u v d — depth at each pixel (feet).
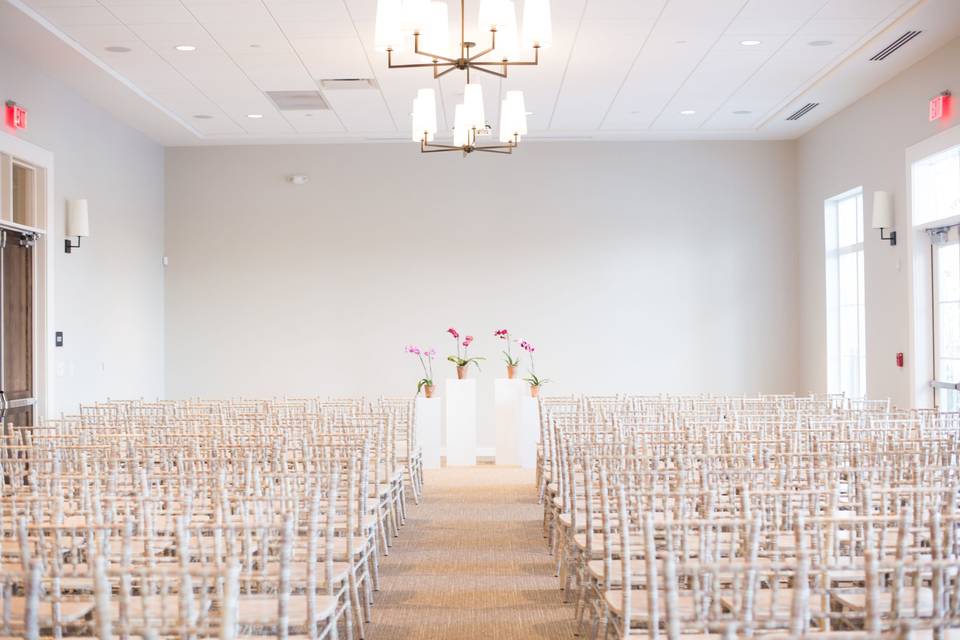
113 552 12.50
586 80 34.35
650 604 8.93
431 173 44.98
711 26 28.22
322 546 15.52
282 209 45.06
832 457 16.38
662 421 22.90
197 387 44.78
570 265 44.78
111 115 38.40
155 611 11.50
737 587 10.09
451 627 16.80
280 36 28.94
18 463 18.19
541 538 24.54
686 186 44.75
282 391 44.83
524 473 36.88
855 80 34.40
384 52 30.55
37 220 31.91
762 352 44.62
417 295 44.91
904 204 33.19
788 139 44.73
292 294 44.93
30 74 31.07
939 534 10.06
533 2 20.42
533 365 44.68
